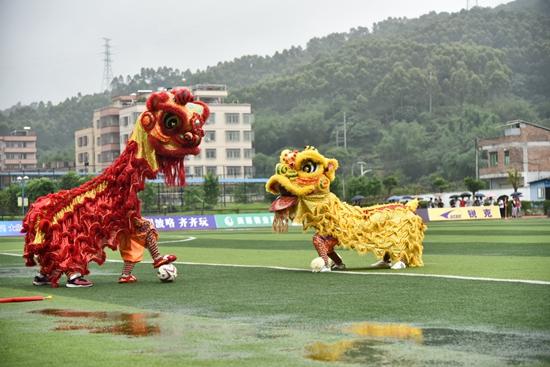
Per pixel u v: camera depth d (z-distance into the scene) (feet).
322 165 62.08
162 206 254.88
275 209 63.05
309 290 49.98
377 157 397.39
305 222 63.26
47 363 28.91
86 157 379.35
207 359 28.86
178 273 65.05
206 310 41.86
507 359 28.09
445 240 104.58
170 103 57.11
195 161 343.46
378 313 39.11
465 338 31.96
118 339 33.22
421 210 203.10
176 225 181.37
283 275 61.00
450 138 378.73
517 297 43.70
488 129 355.15
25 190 239.71
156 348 31.09
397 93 447.01
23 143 416.05
